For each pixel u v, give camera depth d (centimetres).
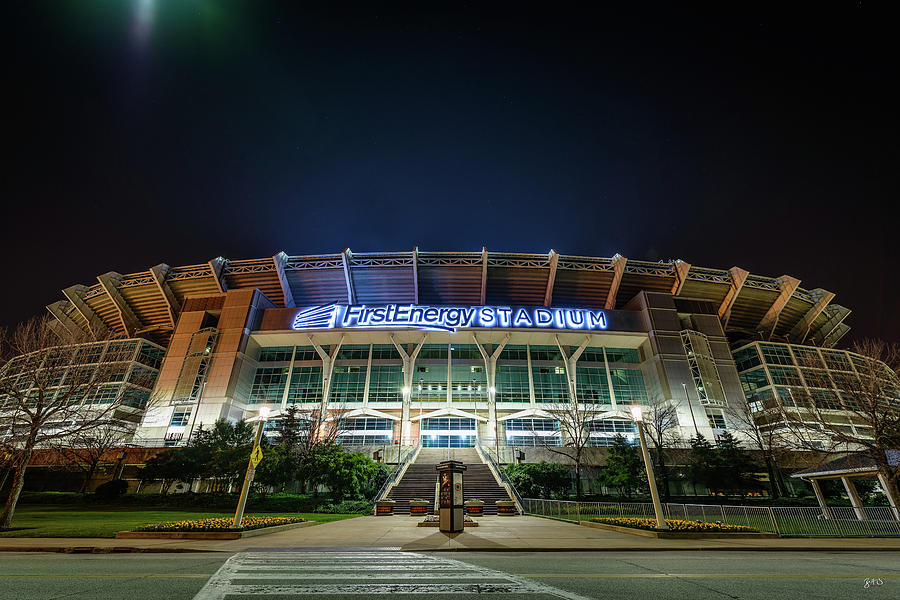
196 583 668
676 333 5488
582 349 5516
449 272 5872
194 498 2969
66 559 938
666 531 1377
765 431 4266
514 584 679
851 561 984
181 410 4931
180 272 6109
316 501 2769
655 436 4431
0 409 2291
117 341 5500
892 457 2152
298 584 668
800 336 6469
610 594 616
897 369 2934
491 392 5197
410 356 5556
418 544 1190
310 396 5338
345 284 5972
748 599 595
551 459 3853
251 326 5466
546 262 5981
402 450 3834
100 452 3653
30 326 2523
